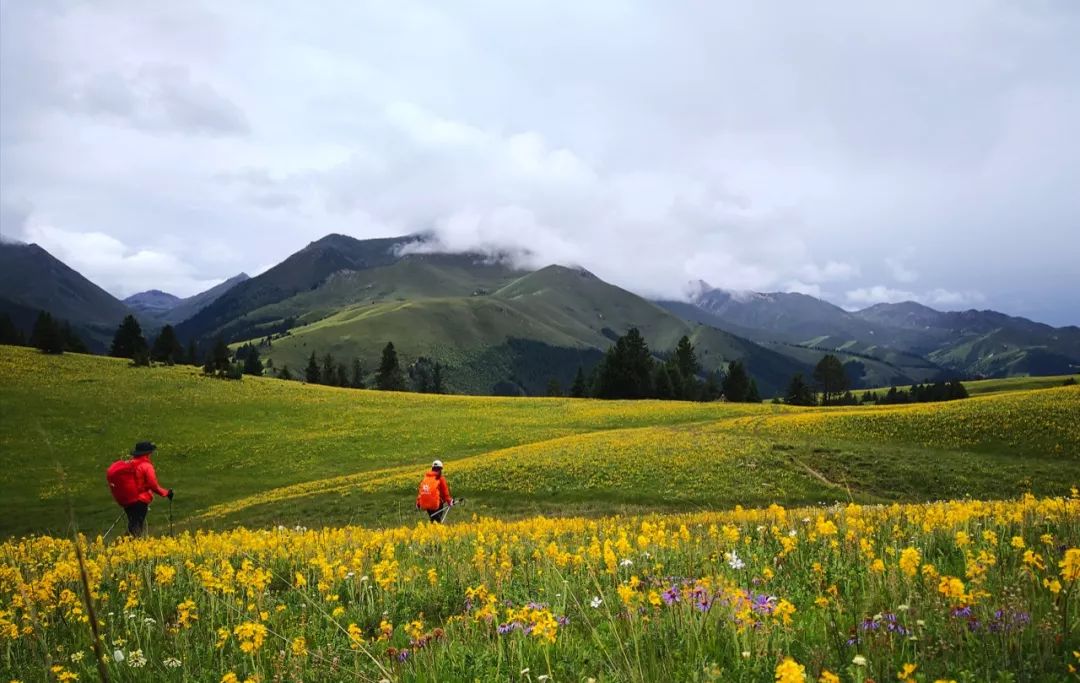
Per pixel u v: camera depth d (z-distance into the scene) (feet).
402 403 234.38
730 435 140.15
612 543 23.36
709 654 13.07
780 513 34.68
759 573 19.92
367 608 21.08
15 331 374.22
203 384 244.01
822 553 21.88
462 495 103.40
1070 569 12.39
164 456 153.79
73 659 15.33
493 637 15.64
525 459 121.90
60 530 91.76
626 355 321.73
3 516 107.96
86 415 183.11
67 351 313.32
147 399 208.95
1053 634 11.87
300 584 20.48
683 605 14.85
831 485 101.45
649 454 120.16
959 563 19.21
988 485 100.48
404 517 88.22
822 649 11.89
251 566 25.02
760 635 12.98
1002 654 11.45
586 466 113.29
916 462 111.14
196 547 32.83
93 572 24.12
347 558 26.73
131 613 19.71
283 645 16.84
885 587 16.05
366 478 123.34
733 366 353.51
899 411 152.25
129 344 351.87
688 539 25.41
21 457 145.59
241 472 143.13
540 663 13.66
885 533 24.20
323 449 161.58
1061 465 108.58
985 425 131.03
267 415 201.57
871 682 10.00
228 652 17.13
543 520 33.58
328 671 14.61
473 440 168.45
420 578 24.40
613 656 13.41
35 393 201.36
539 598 19.63
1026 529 22.67
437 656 14.51
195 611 19.97
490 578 22.31
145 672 15.53
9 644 16.69
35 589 20.31
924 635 12.41
